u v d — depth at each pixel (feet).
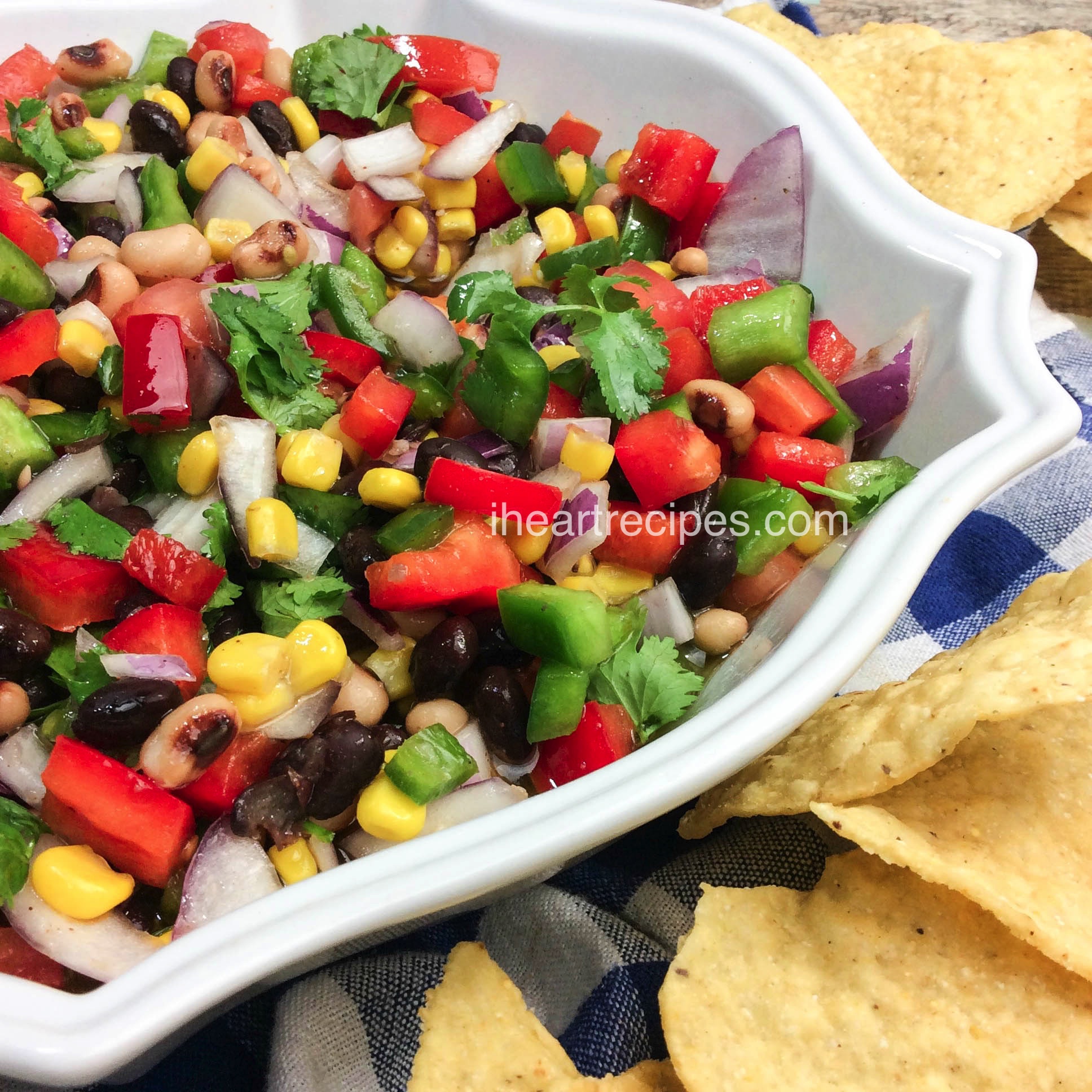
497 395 0.66
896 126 0.85
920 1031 0.61
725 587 0.66
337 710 0.61
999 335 0.66
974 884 0.59
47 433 0.65
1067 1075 0.60
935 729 0.60
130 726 0.56
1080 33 0.90
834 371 0.73
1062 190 0.82
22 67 0.82
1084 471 0.81
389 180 0.76
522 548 0.64
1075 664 0.60
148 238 0.70
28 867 0.57
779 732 0.56
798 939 0.63
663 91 0.82
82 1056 0.49
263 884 0.58
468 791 0.61
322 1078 0.62
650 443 0.65
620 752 0.62
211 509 0.63
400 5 0.87
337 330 0.71
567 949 0.67
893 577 0.59
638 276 0.74
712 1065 0.60
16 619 0.59
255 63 0.84
